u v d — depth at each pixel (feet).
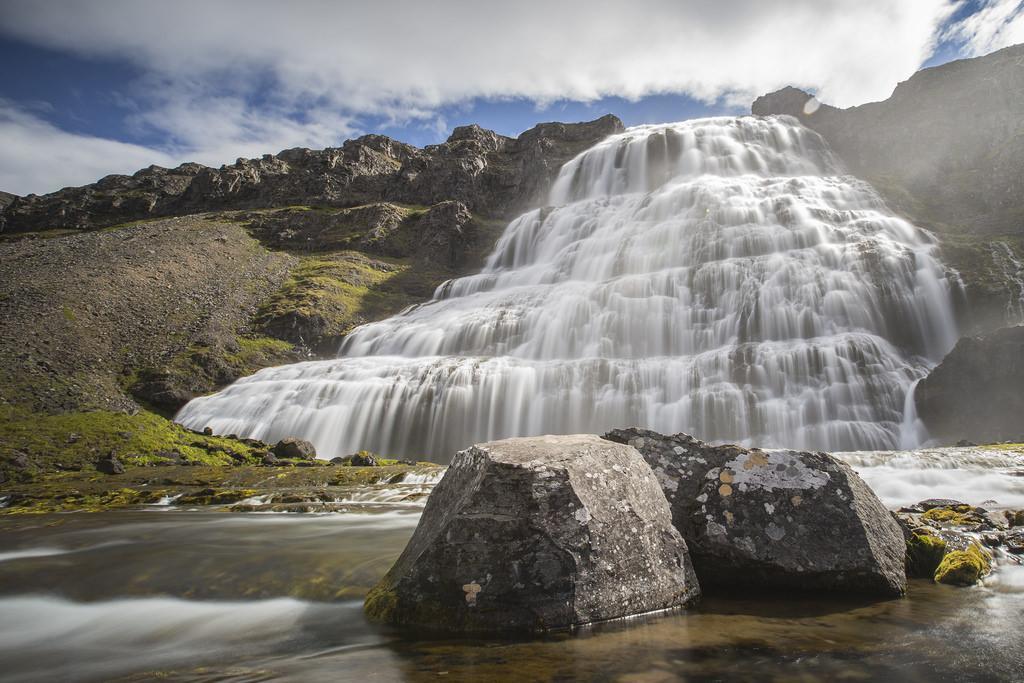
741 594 20.29
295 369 120.88
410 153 291.99
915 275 110.11
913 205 166.20
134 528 39.11
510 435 96.37
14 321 116.26
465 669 14.28
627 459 20.98
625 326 116.78
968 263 114.93
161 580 24.80
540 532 17.83
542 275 162.30
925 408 83.15
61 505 54.65
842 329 103.91
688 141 208.95
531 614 16.97
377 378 108.68
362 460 83.76
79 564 27.48
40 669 16.87
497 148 277.44
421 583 18.24
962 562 21.61
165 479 67.41
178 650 17.92
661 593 18.72
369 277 185.78
